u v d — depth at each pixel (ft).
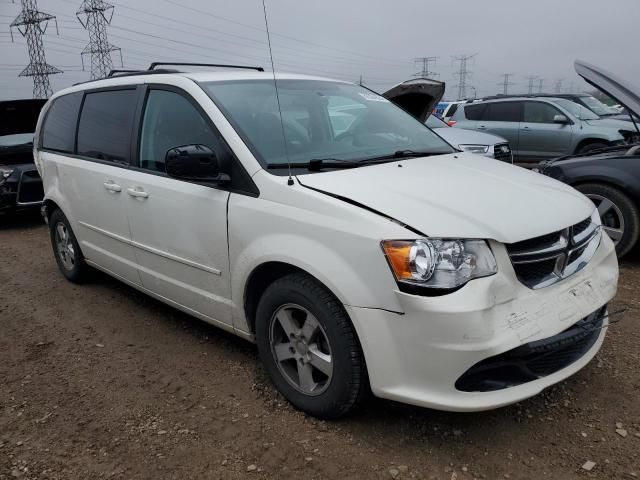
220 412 9.93
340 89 13.43
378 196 8.68
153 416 9.91
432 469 8.23
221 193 10.27
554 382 8.47
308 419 9.55
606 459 8.29
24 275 18.78
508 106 39.34
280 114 10.43
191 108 11.26
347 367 8.57
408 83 23.43
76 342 13.15
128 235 13.01
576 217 9.12
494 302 7.81
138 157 12.53
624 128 34.96
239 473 8.33
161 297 12.82
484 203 8.70
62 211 16.07
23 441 9.31
